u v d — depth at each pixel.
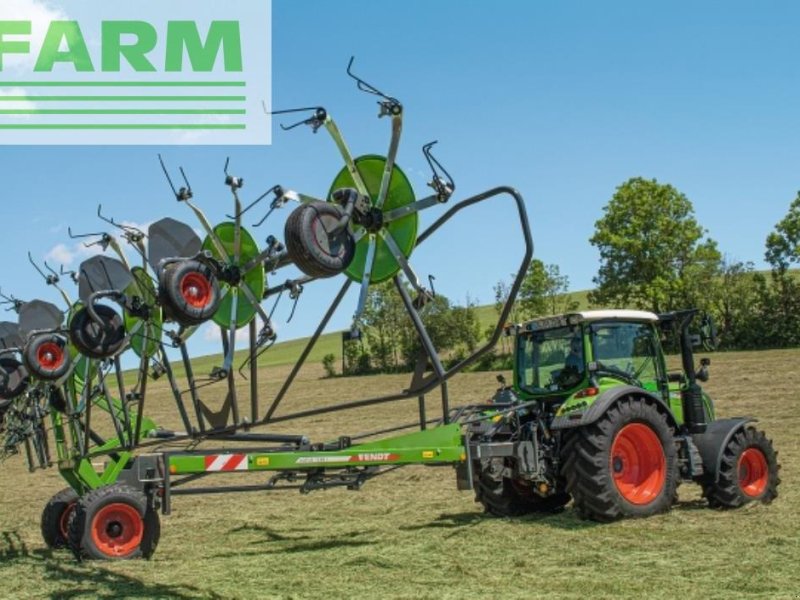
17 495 13.94
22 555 8.30
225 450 7.50
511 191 6.15
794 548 6.62
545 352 9.24
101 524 7.43
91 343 7.21
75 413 8.59
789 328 39.00
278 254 6.96
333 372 45.62
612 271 43.19
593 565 6.37
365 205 6.34
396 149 6.24
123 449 8.10
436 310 43.69
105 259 7.56
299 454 7.50
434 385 6.63
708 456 8.66
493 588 5.80
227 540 8.48
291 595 5.86
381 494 11.26
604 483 8.05
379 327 44.38
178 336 7.10
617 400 8.34
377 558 7.02
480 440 8.92
